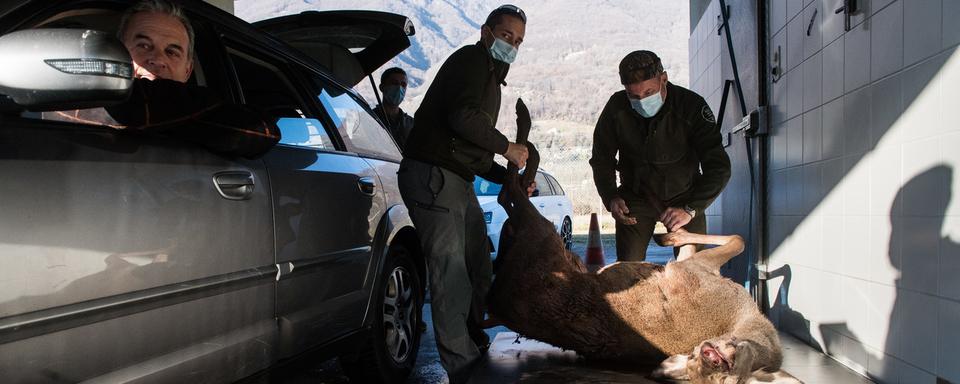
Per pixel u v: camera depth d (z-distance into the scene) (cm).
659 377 335
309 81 395
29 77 192
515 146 363
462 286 367
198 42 321
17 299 193
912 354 319
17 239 194
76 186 212
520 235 374
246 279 278
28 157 203
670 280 345
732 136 643
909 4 315
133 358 229
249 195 285
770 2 524
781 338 470
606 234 1930
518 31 365
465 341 364
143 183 235
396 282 431
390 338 421
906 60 319
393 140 486
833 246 407
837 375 372
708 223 867
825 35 416
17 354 194
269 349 294
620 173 469
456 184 368
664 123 419
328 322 341
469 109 348
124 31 289
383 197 416
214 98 281
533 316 357
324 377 461
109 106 219
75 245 209
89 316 212
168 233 242
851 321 385
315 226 333
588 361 383
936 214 297
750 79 560
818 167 429
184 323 249
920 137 309
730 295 347
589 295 347
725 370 286
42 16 227
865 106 363
